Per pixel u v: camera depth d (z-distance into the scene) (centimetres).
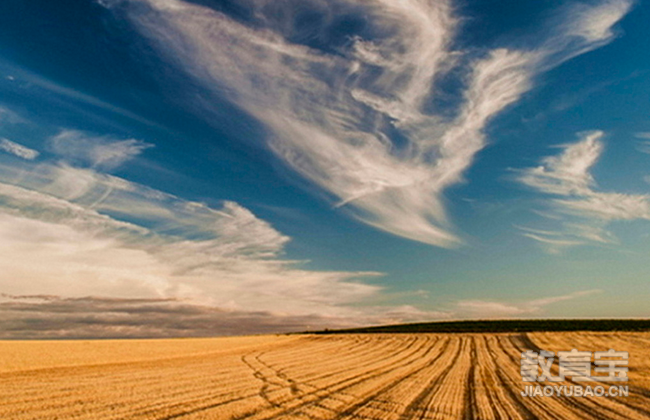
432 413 1287
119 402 1368
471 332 6094
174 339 5134
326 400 1470
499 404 1436
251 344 4900
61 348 3167
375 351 3981
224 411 1263
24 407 1274
